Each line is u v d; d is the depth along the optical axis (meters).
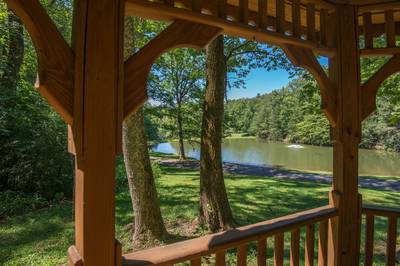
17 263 3.85
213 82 4.94
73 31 1.27
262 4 1.78
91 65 1.25
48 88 1.17
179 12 1.46
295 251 2.03
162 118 12.38
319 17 2.21
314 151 20.97
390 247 2.33
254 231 1.82
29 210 5.99
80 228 1.27
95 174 1.26
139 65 1.39
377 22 2.43
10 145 6.25
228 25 1.62
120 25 1.32
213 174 4.94
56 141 6.80
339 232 2.26
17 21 6.54
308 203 6.67
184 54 11.56
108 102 1.28
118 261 1.31
